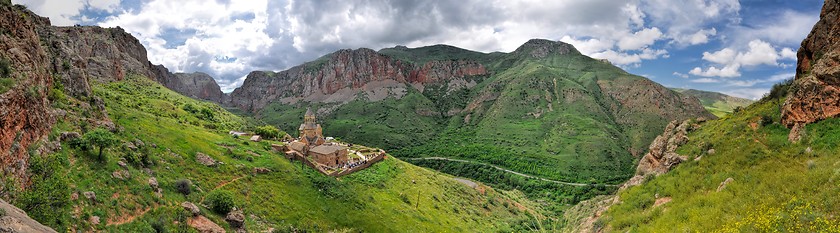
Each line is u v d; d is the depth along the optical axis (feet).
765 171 128.77
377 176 337.72
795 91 151.43
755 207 108.68
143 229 145.18
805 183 108.99
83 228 126.82
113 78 588.91
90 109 232.94
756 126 162.09
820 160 120.98
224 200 189.47
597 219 170.09
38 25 367.25
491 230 312.91
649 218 137.28
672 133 204.33
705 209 120.78
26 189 119.85
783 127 151.53
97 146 176.86
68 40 564.30
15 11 164.76
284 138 451.94
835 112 134.72
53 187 124.06
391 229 246.06
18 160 122.62
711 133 177.58
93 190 149.07
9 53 145.07
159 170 205.26
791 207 99.35
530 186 554.87
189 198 188.03
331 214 240.32
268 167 268.21
